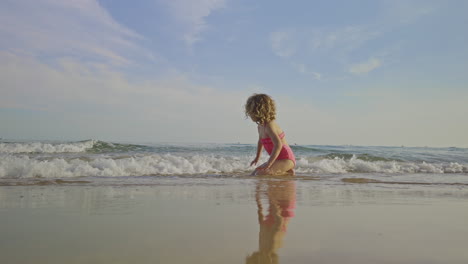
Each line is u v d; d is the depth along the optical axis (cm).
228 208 148
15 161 412
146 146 1099
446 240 92
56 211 137
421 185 328
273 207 154
